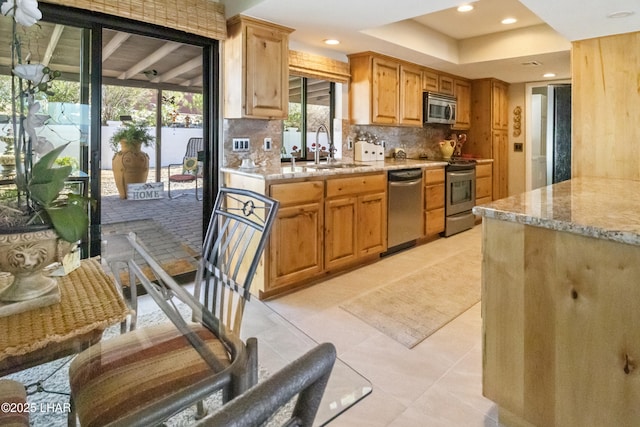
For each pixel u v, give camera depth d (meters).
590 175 3.15
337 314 2.66
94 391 1.10
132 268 1.85
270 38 3.14
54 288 1.25
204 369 1.20
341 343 2.27
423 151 5.53
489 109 5.65
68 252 1.23
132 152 2.86
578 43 3.14
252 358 1.31
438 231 4.69
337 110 4.35
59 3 2.34
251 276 1.71
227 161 3.30
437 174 4.58
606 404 1.33
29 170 1.15
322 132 4.27
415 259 3.91
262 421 0.45
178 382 1.13
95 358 1.25
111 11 2.51
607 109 3.05
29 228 1.09
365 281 3.29
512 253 1.53
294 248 3.03
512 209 1.57
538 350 1.49
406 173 4.07
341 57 4.18
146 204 2.96
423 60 4.48
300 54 3.71
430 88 4.97
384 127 4.88
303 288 3.13
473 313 2.68
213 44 3.11
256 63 3.06
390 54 4.20
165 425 1.07
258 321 1.69
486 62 4.54
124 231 2.54
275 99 3.21
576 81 3.17
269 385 0.47
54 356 1.09
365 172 3.58
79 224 1.18
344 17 2.99
